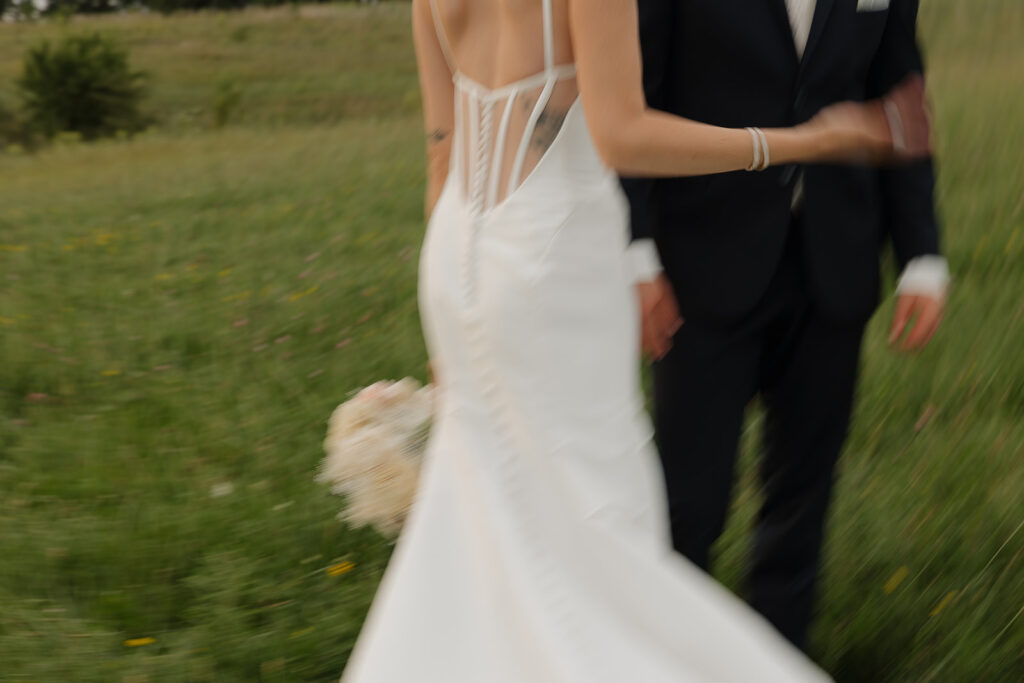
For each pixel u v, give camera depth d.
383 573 3.32
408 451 2.42
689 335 2.42
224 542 3.55
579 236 1.87
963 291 5.11
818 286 2.36
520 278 1.85
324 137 16.16
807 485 2.60
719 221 2.36
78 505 3.94
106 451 4.41
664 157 1.78
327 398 4.79
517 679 1.87
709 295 2.38
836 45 2.24
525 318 1.86
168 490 4.02
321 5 36.53
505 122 1.88
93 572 3.42
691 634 1.85
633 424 1.95
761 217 2.34
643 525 1.93
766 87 2.26
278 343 5.73
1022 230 5.79
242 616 3.12
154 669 2.91
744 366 2.46
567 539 1.90
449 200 2.02
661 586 1.86
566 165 1.87
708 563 2.61
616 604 1.88
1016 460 3.60
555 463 1.87
